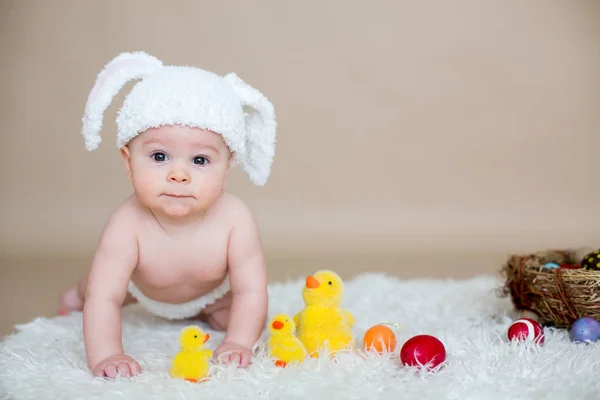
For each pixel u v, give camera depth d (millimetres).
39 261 3643
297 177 4512
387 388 1506
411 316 2238
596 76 4656
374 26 4547
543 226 4516
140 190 1688
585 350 1757
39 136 4227
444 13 4578
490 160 4652
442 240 4320
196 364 1584
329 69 4535
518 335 1823
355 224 4453
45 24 4230
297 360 1658
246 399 1460
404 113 4590
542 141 4668
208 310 2104
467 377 1556
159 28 4379
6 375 1659
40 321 2139
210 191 1702
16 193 4203
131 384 1538
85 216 4203
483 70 4617
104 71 1807
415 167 4609
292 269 3461
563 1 4621
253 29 4477
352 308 2355
